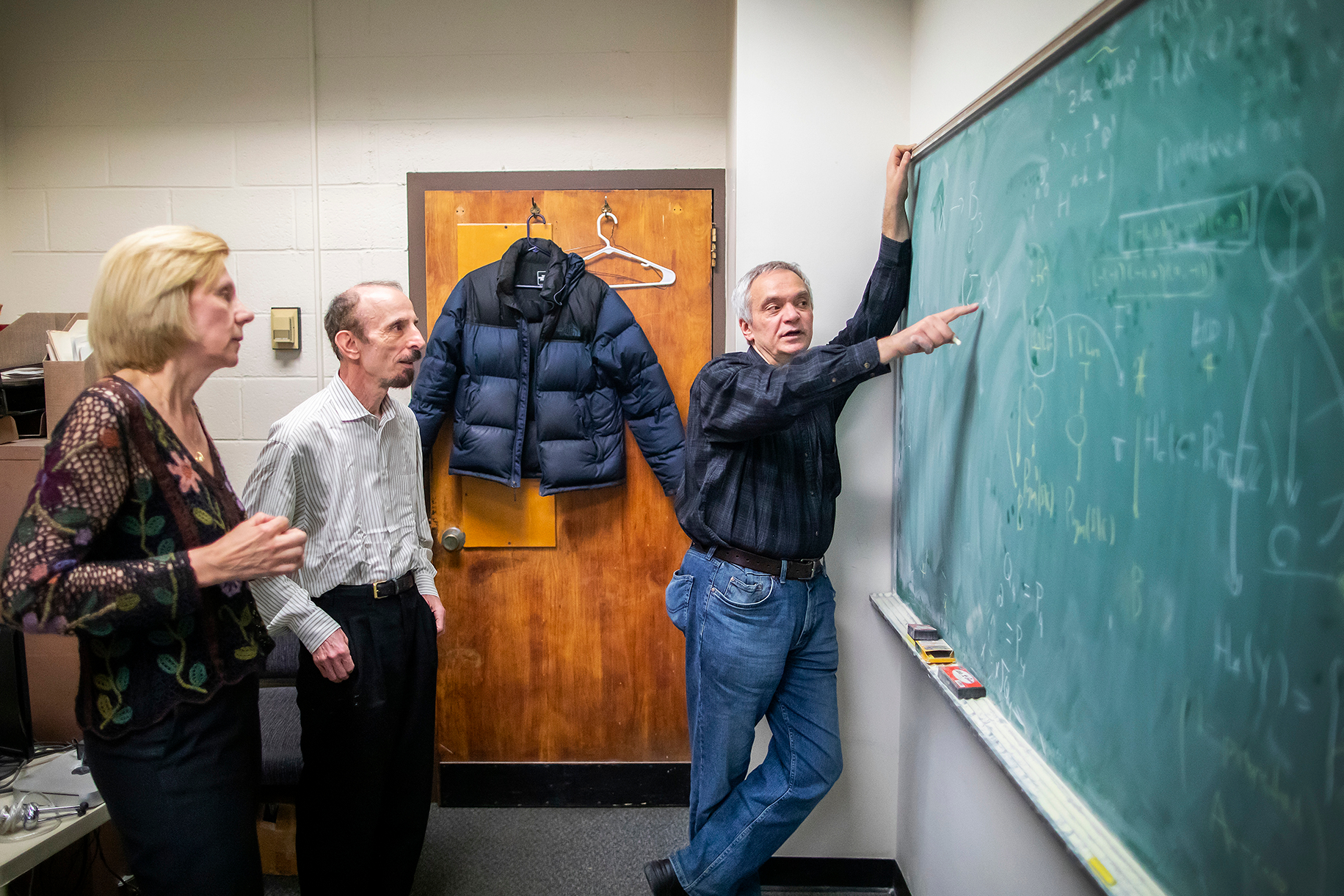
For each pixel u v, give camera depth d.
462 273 2.47
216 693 1.22
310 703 1.75
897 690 2.04
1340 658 0.61
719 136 2.48
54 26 2.47
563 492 2.38
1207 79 0.77
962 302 1.47
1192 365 0.80
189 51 2.47
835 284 1.98
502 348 2.35
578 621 2.53
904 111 1.96
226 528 1.25
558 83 2.47
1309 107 0.64
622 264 2.47
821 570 1.77
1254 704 0.71
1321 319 0.63
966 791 1.55
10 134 2.51
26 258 2.53
